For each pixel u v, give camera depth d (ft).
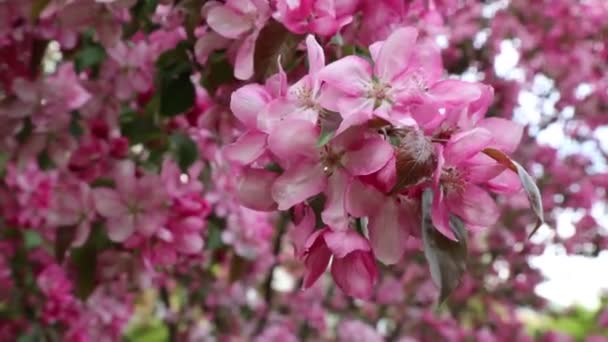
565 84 4.64
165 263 2.42
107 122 2.62
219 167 2.82
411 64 1.70
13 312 3.16
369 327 4.81
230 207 2.93
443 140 1.68
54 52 3.10
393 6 1.99
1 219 3.10
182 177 2.63
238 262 3.09
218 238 2.94
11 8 2.45
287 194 1.68
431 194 1.69
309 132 1.68
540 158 4.87
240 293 3.97
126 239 2.39
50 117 2.62
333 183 1.68
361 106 1.67
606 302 5.63
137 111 2.64
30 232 3.13
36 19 2.42
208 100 2.51
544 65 4.57
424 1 2.30
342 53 1.92
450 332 4.88
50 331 3.18
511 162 1.67
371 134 1.67
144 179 2.40
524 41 4.42
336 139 1.67
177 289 4.09
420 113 1.69
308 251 1.72
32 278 3.19
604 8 4.38
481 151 1.68
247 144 1.74
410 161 1.63
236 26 2.02
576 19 4.40
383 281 4.92
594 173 5.03
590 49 4.54
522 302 5.10
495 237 4.91
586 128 4.97
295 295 4.88
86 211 2.41
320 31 1.89
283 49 1.95
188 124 2.59
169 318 4.30
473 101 1.71
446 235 1.68
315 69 1.72
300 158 1.69
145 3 2.33
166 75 2.34
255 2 1.96
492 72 4.42
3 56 2.57
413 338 4.90
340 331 4.72
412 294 4.96
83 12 2.34
